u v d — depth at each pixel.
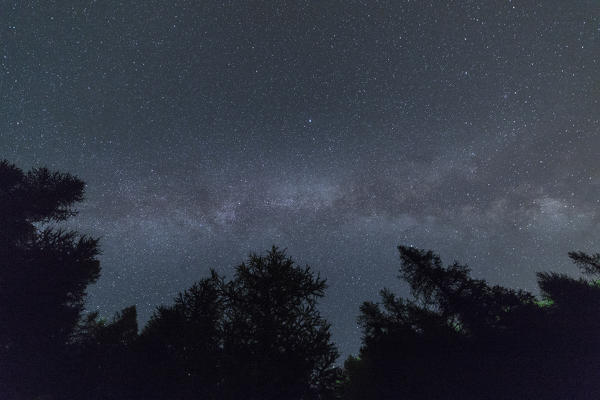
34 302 7.44
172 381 6.33
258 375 6.14
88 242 8.77
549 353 8.02
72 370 6.89
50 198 9.80
